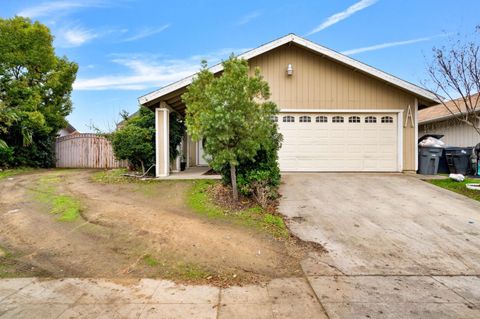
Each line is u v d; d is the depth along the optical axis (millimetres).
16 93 14859
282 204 6891
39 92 16344
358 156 10664
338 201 7113
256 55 10102
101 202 7129
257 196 6832
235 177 6832
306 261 4086
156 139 10203
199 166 15477
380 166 10664
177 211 6395
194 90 7133
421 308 2934
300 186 8555
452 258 4184
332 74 10617
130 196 7789
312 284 3439
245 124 6094
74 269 3859
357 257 4211
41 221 5801
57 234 5117
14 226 5551
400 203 6926
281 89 10633
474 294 3225
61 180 10430
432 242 4754
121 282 3500
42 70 16469
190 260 4098
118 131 10641
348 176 9961
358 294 3209
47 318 2752
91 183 9680
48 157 16344
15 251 4465
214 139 6215
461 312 2869
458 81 9109
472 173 10641
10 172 12695
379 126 10672
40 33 16047
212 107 6273
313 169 10680
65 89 17797
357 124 10680
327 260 4117
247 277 3625
